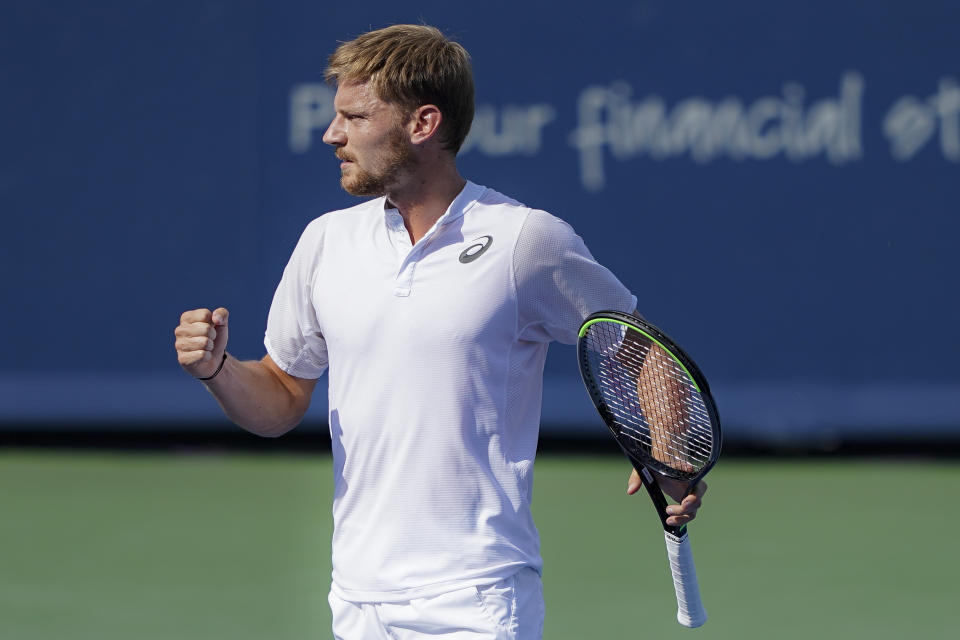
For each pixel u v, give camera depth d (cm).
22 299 2745
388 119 872
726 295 2680
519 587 866
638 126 2669
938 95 2644
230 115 2702
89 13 2703
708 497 2392
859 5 2644
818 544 2055
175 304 2727
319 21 2684
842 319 2673
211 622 1655
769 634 1616
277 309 954
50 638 1591
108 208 2723
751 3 2650
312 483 2508
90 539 2081
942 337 2667
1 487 2462
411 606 847
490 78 2684
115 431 2853
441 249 866
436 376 847
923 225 2658
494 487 854
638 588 1803
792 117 2658
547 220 875
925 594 1784
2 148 2727
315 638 1595
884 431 2669
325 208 2691
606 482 2495
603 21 2662
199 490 2445
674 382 888
